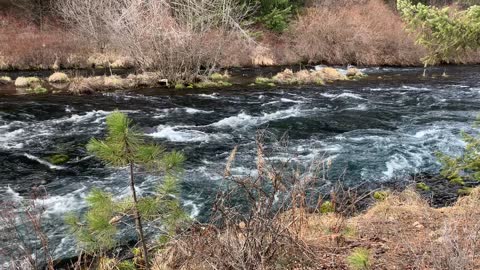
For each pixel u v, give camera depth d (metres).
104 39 22.09
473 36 5.90
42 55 20.55
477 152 6.91
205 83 17.52
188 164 8.37
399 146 9.65
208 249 3.40
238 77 19.59
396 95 15.77
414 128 11.19
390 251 4.13
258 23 25.94
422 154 9.13
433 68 23.86
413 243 4.28
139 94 15.47
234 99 14.88
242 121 11.89
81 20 22.23
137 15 16.66
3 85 16.34
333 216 5.12
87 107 13.19
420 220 5.03
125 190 6.95
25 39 21.72
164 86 17.16
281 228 3.68
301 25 25.91
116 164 3.15
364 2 28.52
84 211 6.20
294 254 3.48
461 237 4.12
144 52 17.47
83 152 9.05
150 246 4.36
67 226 5.62
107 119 3.08
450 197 7.04
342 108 13.57
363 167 8.34
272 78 18.86
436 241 4.21
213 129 11.08
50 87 16.23
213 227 3.50
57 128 10.85
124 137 3.05
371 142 9.96
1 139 9.84
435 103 14.31
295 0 28.00
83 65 21.03
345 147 9.56
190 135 10.50
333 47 25.14
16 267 3.98
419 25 6.18
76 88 15.30
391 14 28.38
